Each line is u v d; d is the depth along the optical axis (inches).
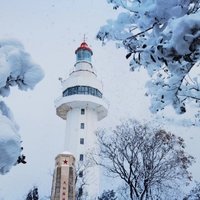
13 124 156.1
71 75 1873.8
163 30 158.7
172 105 192.5
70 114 1729.8
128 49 178.7
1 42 166.2
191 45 139.9
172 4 157.1
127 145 763.4
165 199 743.1
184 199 763.4
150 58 168.4
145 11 162.7
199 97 193.0
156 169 738.8
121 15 175.9
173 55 146.5
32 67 168.7
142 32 171.0
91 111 1720.0
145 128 791.1
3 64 157.0
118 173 749.9
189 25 135.9
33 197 1039.0
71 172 581.9
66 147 1626.5
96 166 1245.1
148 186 710.5
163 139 762.2
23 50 167.6
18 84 170.2
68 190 561.0
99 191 1213.7
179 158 758.5
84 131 1637.6
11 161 151.0
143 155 743.1
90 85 1765.5
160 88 188.5
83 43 2038.6
